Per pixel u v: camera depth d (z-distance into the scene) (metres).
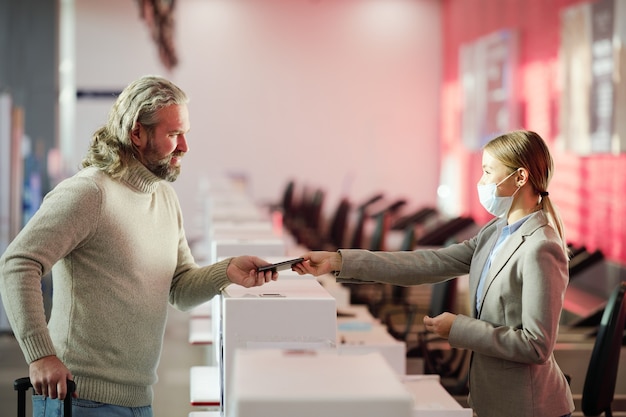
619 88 8.70
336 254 2.92
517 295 2.57
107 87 15.96
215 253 4.53
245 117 16.20
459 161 14.77
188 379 6.36
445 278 2.91
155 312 2.82
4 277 2.58
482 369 2.63
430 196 16.31
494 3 12.98
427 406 2.93
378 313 7.07
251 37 16.14
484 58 13.15
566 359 4.96
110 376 2.72
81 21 15.88
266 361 1.80
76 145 15.99
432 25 16.17
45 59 15.73
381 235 7.61
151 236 2.83
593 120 9.33
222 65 16.11
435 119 16.28
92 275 2.71
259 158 16.23
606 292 8.83
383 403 1.54
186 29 16.05
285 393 1.55
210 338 4.48
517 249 2.57
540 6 11.09
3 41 15.67
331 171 16.30
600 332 3.78
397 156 16.28
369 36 16.19
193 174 16.16
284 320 2.57
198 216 11.34
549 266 2.50
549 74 10.80
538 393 2.56
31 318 2.54
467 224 8.16
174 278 3.06
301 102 16.25
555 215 2.63
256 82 16.17
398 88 16.27
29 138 15.62
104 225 2.69
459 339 2.57
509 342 2.50
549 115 10.84
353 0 16.17
